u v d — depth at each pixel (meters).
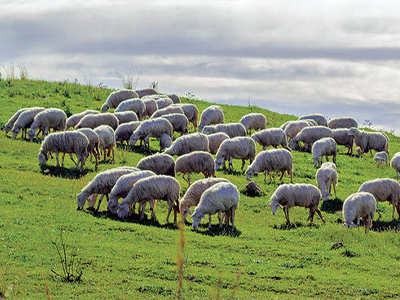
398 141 45.81
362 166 33.44
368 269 15.61
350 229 19.55
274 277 14.62
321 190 24.33
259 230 19.55
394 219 22.69
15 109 35.69
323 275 14.91
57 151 24.33
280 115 49.06
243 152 27.12
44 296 12.31
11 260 14.26
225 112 46.00
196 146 26.66
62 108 37.84
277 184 26.08
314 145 31.50
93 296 12.63
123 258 15.14
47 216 18.31
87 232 17.16
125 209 18.91
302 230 19.58
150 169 22.06
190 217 20.73
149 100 37.75
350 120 40.41
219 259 15.71
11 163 24.42
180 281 5.64
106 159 27.28
